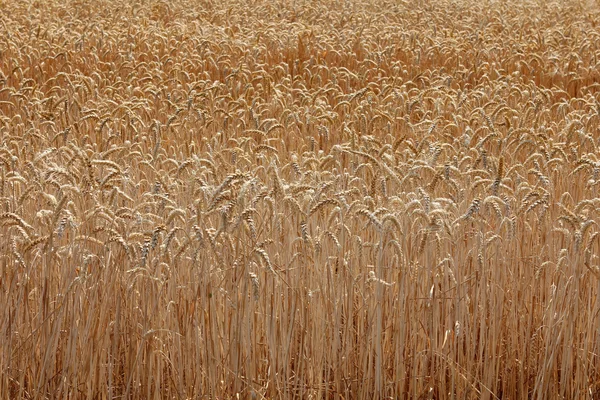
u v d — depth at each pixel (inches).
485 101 456.8
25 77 538.9
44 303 199.9
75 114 434.0
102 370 202.7
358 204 223.1
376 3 897.5
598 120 429.1
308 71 514.9
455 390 216.4
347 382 211.5
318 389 208.1
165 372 212.8
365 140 326.3
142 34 639.8
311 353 210.7
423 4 897.5
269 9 824.9
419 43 644.1
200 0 877.2
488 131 409.1
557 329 212.2
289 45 629.0
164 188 252.5
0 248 208.2
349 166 324.5
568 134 342.3
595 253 240.2
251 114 401.7
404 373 212.1
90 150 322.3
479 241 223.3
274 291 209.0
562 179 300.4
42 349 201.2
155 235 192.1
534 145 314.3
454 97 446.6
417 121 447.2
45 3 818.8
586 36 684.1
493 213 258.8
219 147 363.9
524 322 224.5
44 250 195.2
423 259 224.8
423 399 215.6
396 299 215.6
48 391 201.0
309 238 202.7
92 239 197.2
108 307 204.2
